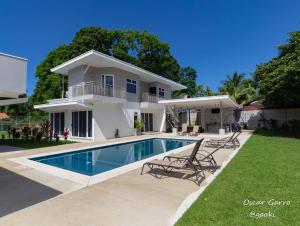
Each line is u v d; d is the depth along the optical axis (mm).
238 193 4508
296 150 9812
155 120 25219
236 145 11930
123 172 6484
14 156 9391
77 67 18984
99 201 4258
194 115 28578
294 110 22516
